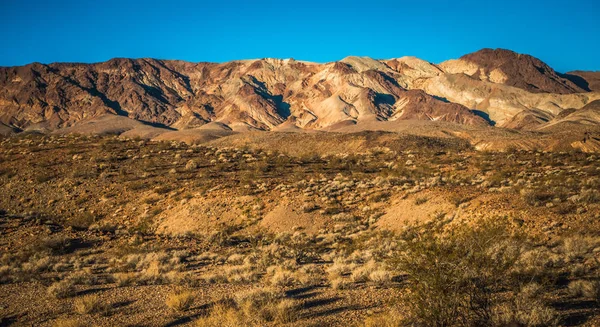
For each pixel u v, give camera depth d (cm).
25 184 3975
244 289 1392
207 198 3519
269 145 11650
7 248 2484
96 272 1903
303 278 1504
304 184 3941
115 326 1061
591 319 930
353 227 2914
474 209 2569
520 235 1129
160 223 3216
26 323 1118
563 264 1476
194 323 1060
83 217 3288
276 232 2903
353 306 1125
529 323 870
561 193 2619
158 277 1627
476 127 15812
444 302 828
